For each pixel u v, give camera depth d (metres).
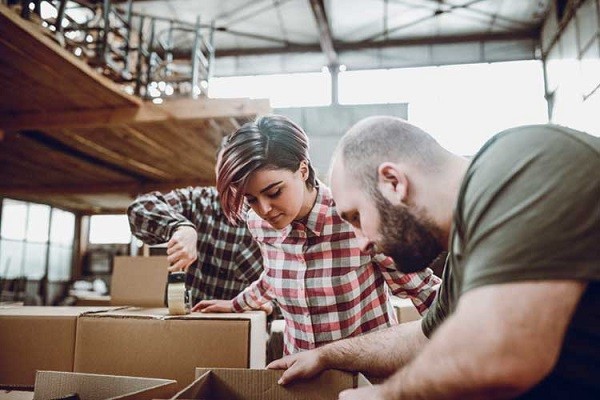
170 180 6.61
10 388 1.11
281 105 8.05
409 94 8.05
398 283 1.21
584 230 0.51
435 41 8.01
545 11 7.21
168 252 1.32
